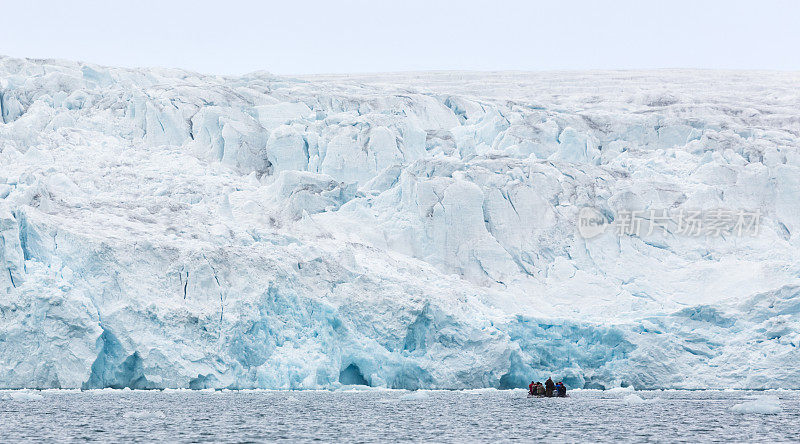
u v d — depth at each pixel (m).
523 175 182.75
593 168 190.25
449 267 171.38
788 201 189.38
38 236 131.75
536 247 176.12
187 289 132.00
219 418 95.75
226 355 129.00
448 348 142.38
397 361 140.50
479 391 139.88
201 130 196.25
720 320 151.38
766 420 97.88
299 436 82.69
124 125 199.12
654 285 171.00
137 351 126.38
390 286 145.12
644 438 83.12
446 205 173.62
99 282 129.62
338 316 138.50
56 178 161.75
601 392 143.62
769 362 144.25
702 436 84.62
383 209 177.25
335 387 135.88
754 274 168.50
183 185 175.00
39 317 122.56
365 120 198.88
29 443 77.31
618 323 150.88
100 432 84.00
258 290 133.88
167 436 81.81
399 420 95.75
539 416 101.12
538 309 163.88
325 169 190.12
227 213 159.50
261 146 198.00
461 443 79.31
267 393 133.00
